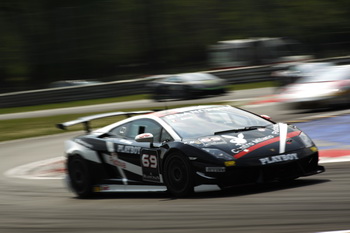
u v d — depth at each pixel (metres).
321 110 38.59
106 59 98.00
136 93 72.19
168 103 59.69
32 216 15.87
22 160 30.55
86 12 102.31
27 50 99.75
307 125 31.47
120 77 94.31
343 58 76.31
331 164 19.91
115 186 17.84
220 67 81.19
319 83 38.81
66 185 19.72
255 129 16.12
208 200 14.62
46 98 72.38
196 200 14.81
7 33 101.50
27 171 26.61
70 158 19.59
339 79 38.47
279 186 15.85
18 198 19.84
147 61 98.38
